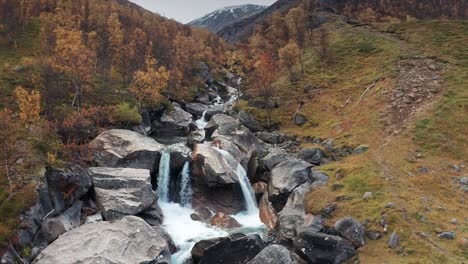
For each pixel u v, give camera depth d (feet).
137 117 228.84
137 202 136.15
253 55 430.61
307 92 281.54
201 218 152.97
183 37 514.68
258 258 101.35
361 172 152.87
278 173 163.22
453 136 176.76
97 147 171.83
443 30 345.10
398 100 222.48
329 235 113.09
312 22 472.44
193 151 184.03
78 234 108.06
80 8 405.39
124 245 103.71
